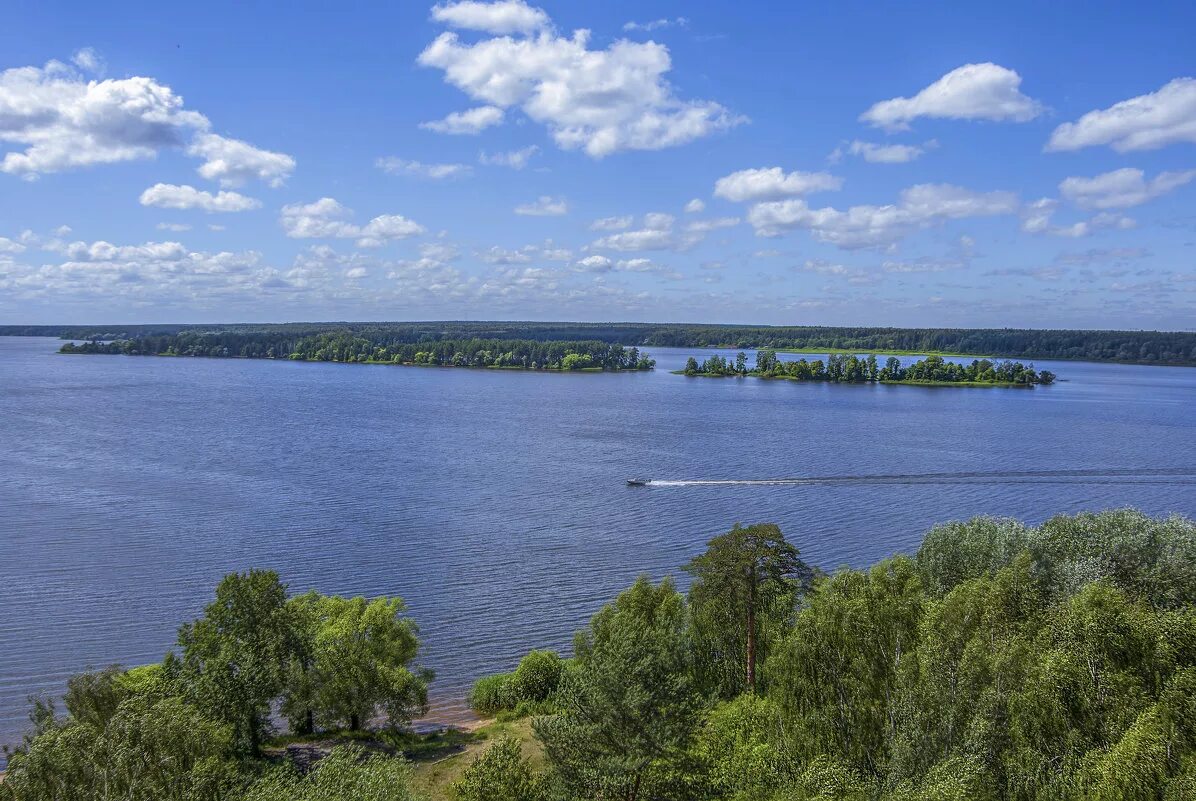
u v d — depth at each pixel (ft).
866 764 126.72
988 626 124.36
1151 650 112.68
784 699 140.05
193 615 253.03
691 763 133.69
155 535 338.34
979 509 420.36
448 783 160.45
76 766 120.57
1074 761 103.14
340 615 205.57
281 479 463.83
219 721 156.87
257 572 184.65
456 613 265.54
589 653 175.52
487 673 226.99
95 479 447.42
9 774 121.29
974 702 114.32
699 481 487.20
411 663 224.94
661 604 203.00
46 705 197.57
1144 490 468.75
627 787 128.67
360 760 170.91
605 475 503.61
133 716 129.08
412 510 397.80
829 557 333.83
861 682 132.77
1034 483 486.79
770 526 192.34
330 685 183.83
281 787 129.80
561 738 134.62
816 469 528.22
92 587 275.59
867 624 138.21
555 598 279.49
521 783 140.87
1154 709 101.40
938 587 181.47
